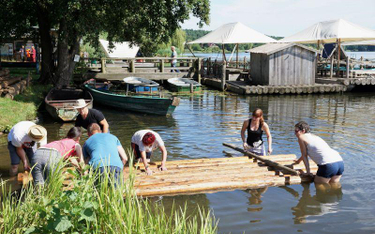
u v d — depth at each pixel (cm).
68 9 1555
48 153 532
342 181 670
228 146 873
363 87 2230
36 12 1956
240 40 2509
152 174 654
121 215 383
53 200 382
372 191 622
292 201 581
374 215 529
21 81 1706
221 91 2167
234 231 481
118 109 1512
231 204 568
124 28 1891
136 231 373
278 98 1903
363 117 1344
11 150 677
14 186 627
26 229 378
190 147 906
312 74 2164
